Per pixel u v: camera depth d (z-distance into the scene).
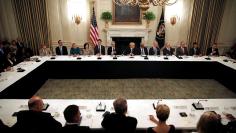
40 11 7.46
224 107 3.22
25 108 3.12
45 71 6.06
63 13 7.57
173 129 2.11
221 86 5.93
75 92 5.41
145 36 7.97
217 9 7.57
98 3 7.61
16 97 4.27
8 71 4.96
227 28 7.89
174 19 7.61
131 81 6.21
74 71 6.27
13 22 7.54
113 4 7.64
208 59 6.40
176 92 5.50
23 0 7.30
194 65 6.27
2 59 5.61
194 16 7.66
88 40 8.02
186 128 2.71
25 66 5.43
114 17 7.82
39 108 2.43
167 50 6.89
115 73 6.30
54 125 2.37
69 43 7.98
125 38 8.08
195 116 2.96
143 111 3.07
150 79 6.39
